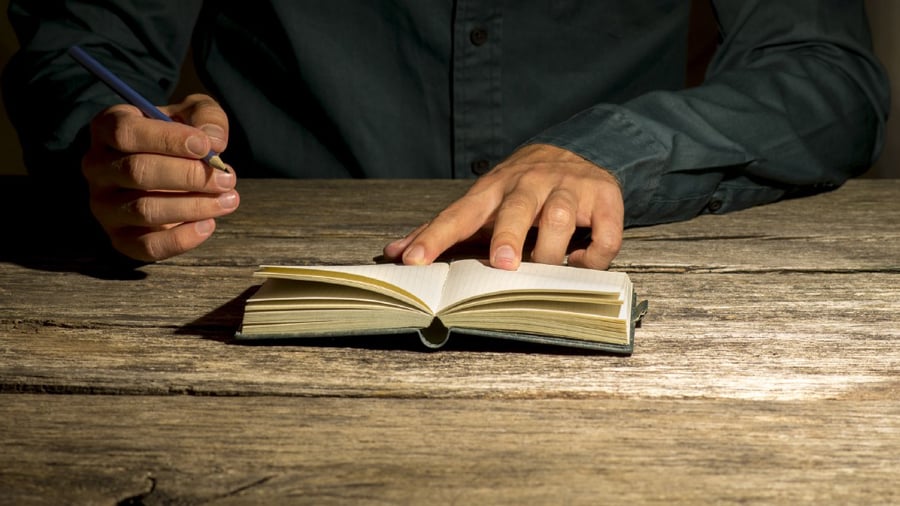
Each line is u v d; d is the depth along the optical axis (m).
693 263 1.18
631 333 0.87
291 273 0.87
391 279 0.89
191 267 1.16
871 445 0.67
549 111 1.93
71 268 1.16
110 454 0.67
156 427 0.71
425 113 1.93
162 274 1.13
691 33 2.99
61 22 1.71
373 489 0.61
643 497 0.60
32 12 1.75
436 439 0.68
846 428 0.70
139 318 0.97
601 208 1.15
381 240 1.29
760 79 1.57
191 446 0.68
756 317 0.97
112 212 1.10
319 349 0.87
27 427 0.71
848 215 1.43
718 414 0.73
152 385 0.79
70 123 1.38
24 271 1.15
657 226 1.38
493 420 0.72
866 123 1.65
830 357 0.85
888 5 2.50
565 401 0.75
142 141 1.03
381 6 1.86
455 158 1.94
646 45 1.96
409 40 1.88
